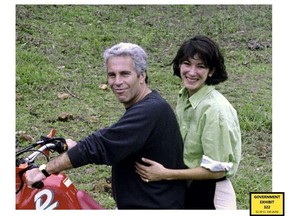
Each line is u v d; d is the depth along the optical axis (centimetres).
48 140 346
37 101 702
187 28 984
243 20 1024
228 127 346
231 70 855
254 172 571
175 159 340
